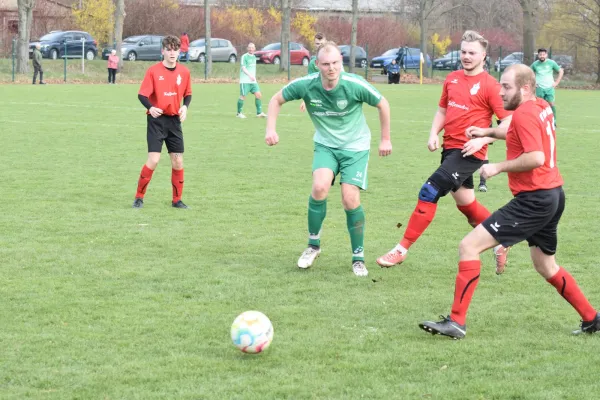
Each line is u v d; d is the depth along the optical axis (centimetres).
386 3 14750
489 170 1060
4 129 3816
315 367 976
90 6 10631
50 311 1190
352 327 1132
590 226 1839
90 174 2550
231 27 11662
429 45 13250
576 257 1552
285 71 10012
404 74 10431
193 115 4756
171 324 1135
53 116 4534
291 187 2356
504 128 1220
